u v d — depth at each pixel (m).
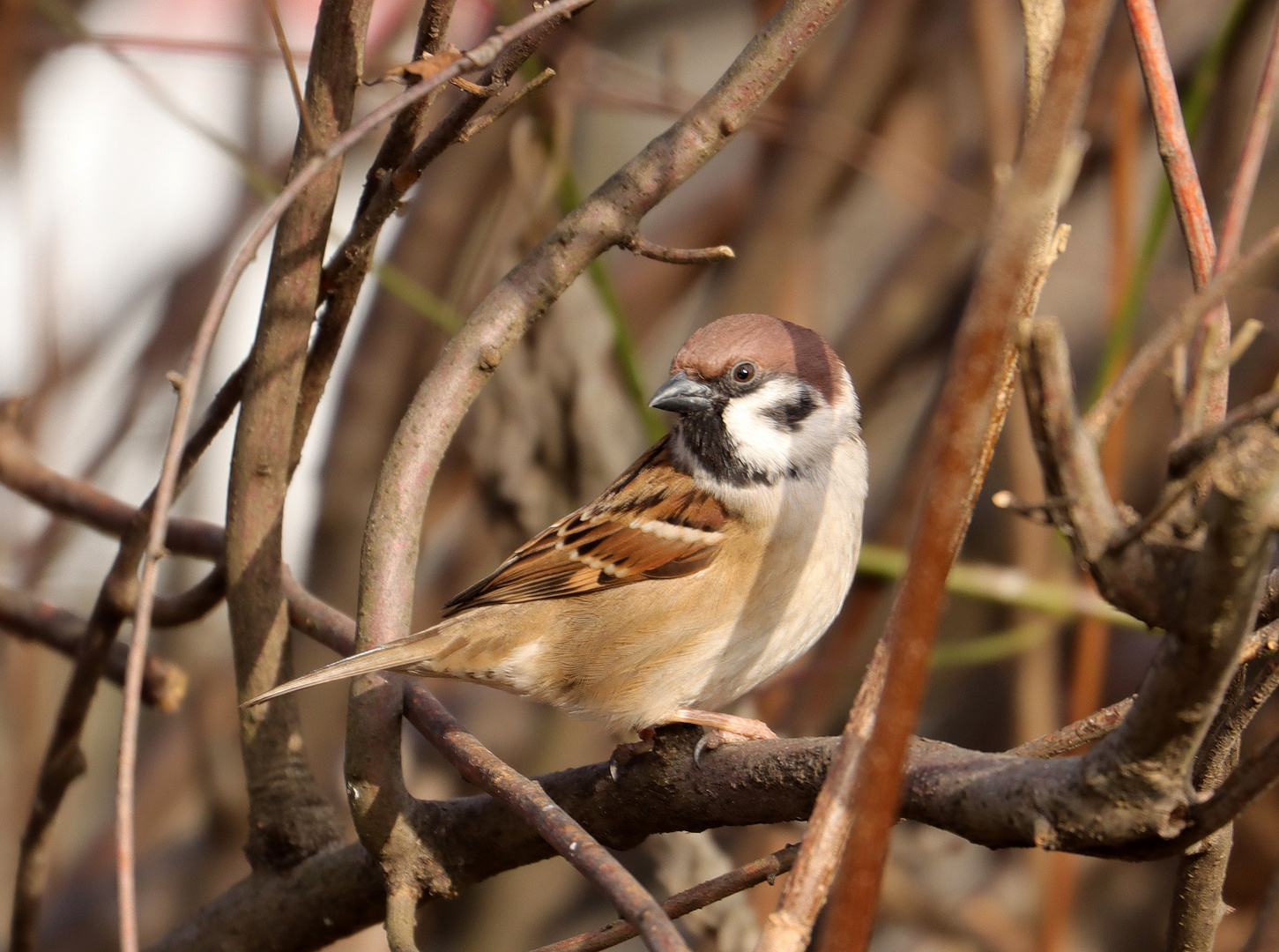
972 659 8.26
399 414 9.77
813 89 10.98
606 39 12.92
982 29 9.38
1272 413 2.76
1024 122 3.85
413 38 10.97
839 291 12.58
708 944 8.29
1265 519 2.72
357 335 10.00
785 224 10.61
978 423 2.95
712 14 13.31
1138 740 3.14
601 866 3.56
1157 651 3.07
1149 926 10.35
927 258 10.92
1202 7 10.41
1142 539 2.94
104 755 11.68
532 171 8.55
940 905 9.94
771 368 7.03
